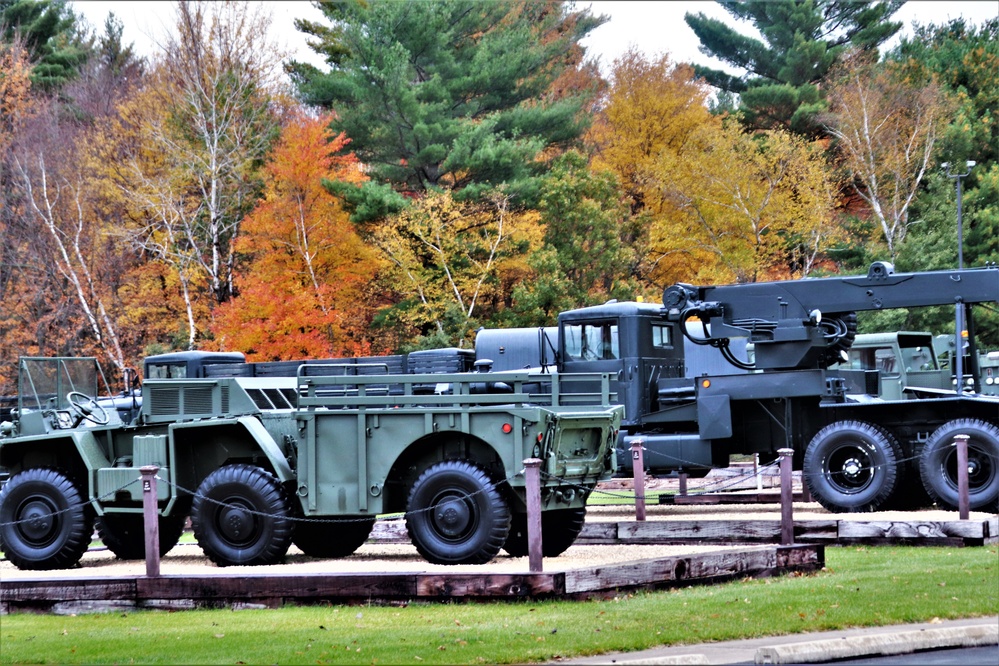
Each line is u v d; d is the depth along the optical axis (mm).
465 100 46562
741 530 15203
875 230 43938
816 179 43969
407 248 40062
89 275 41281
